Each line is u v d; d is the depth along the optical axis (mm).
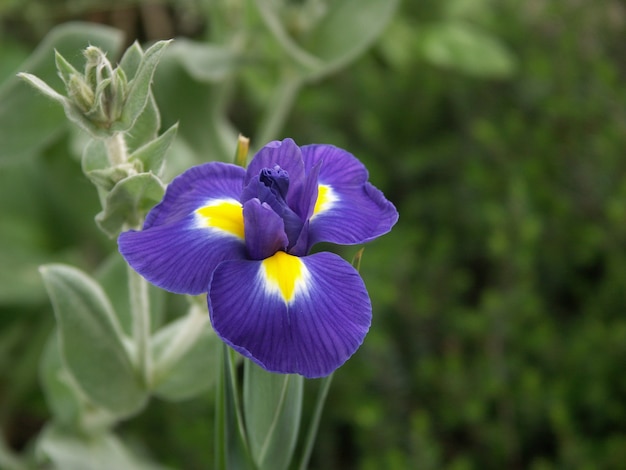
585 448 589
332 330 298
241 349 285
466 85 830
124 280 523
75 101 334
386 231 325
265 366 287
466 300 753
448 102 833
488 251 724
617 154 721
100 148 385
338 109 832
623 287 667
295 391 349
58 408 510
